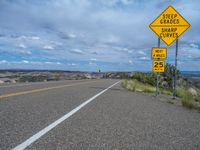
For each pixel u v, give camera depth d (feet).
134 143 5.95
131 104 12.73
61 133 6.64
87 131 6.92
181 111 11.32
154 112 10.48
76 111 9.99
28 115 8.83
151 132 7.02
